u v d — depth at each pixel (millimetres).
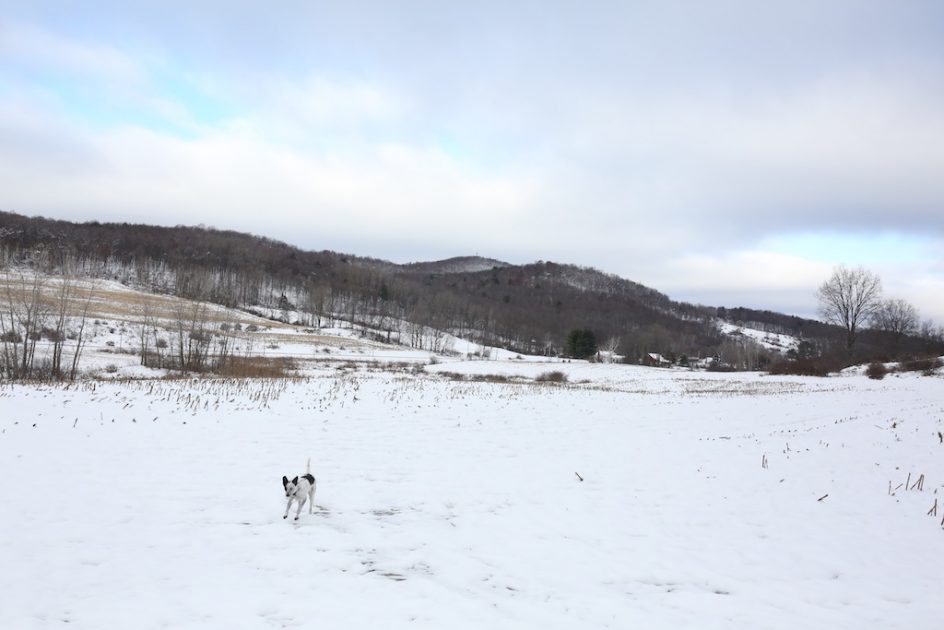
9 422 13797
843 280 61875
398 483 11516
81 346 43750
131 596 6395
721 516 10273
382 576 7293
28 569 6863
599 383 46000
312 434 15695
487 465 13398
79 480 10289
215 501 9773
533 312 154625
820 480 12641
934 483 12344
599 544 8789
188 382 25672
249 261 152375
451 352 94000
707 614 6656
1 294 48531
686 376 54000
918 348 69000
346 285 142750
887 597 7262
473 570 7625
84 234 143125
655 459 14609
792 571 8000
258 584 6863
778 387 39781
